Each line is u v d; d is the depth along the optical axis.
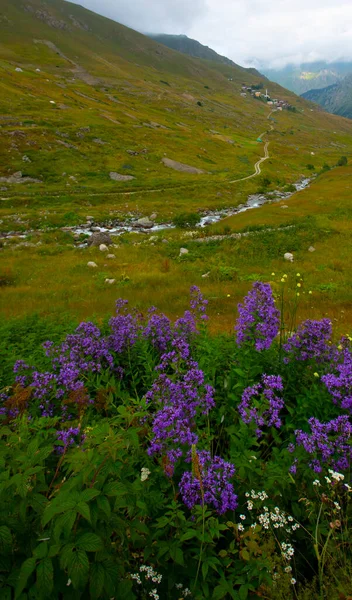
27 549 2.44
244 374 5.07
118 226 47.19
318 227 31.48
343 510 3.15
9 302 16.64
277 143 167.75
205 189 72.44
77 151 80.31
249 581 2.69
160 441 3.35
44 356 6.32
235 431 4.12
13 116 91.19
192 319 6.50
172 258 26.59
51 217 47.16
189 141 116.50
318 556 2.67
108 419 4.10
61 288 19.45
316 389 4.59
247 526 3.26
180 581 2.86
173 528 3.06
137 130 106.50
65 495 2.30
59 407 4.43
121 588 2.40
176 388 3.88
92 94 154.62
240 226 39.31
